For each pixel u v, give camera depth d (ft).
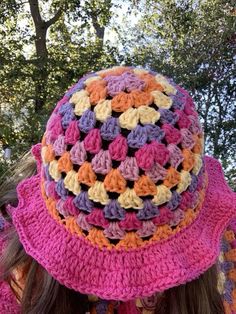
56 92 24.97
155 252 2.68
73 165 2.66
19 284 3.08
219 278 3.20
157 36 23.13
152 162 2.56
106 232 2.65
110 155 2.58
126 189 2.58
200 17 21.74
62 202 2.72
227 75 20.26
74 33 27.20
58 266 2.68
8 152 18.85
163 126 2.66
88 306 3.03
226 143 20.30
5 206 3.46
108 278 2.66
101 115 2.63
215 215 2.91
